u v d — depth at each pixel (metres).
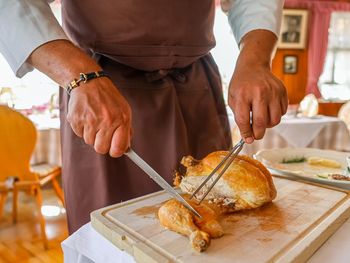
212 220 0.48
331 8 4.02
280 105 0.55
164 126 0.75
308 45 4.05
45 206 2.30
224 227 0.51
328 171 0.89
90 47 0.71
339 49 4.24
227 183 0.56
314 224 0.52
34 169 1.98
